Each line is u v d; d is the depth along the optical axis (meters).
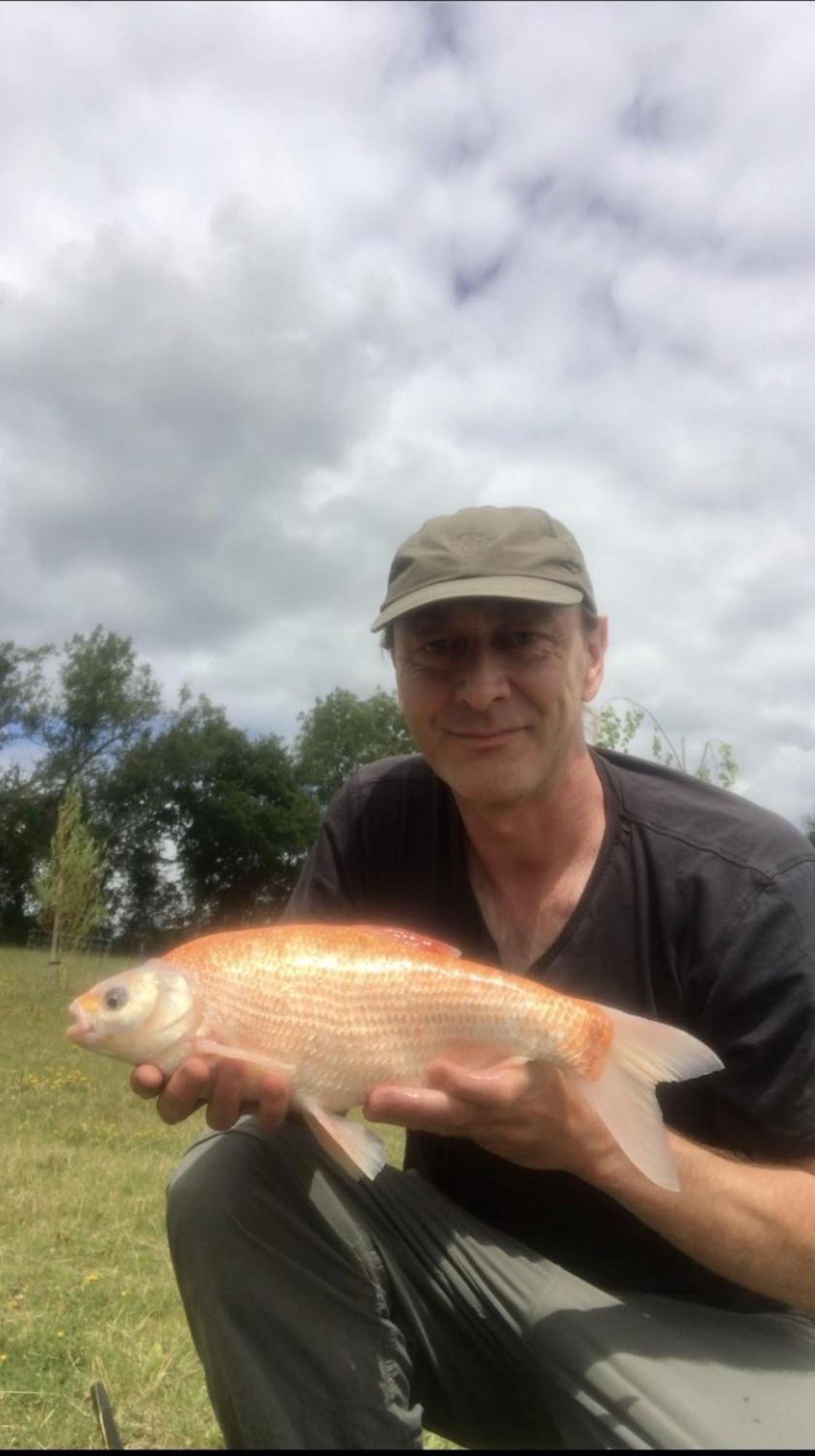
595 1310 0.70
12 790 15.85
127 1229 1.60
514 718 0.77
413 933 0.77
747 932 0.73
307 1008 0.70
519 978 0.70
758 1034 0.71
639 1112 0.65
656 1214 0.68
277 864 17.39
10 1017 4.73
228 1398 0.72
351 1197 0.76
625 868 0.78
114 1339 1.14
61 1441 0.90
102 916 7.92
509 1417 0.77
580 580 0.80
